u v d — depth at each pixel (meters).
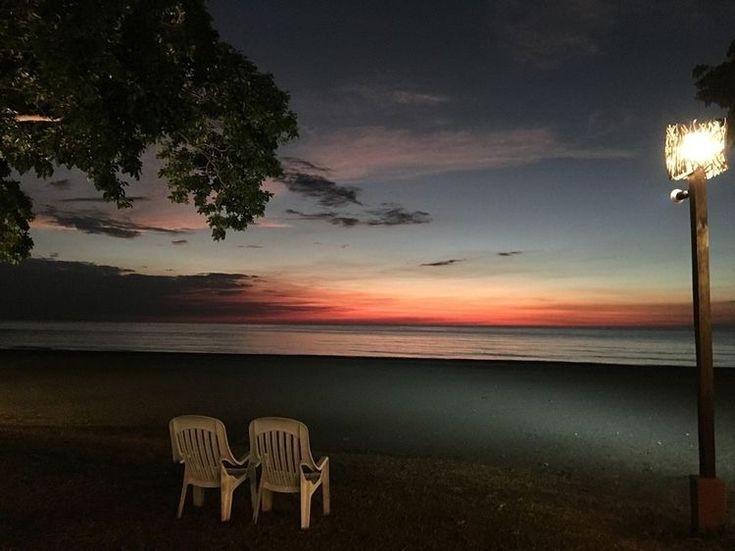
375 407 17.42
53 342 79.00
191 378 23.36
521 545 5.75
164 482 7.51
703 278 6.67
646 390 20.67
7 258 11.62
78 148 8.48
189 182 10.61
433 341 103.19
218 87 9.02
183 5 7.98
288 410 16.84
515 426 14.83
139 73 7.46
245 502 6.63
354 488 7.66
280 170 10.06
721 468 10.91
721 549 6.22
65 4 6.72
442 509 6.81
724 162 6.44
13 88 7.89
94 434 12.59
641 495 9.14
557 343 97.81
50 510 6.23
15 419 15.02
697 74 16.09
